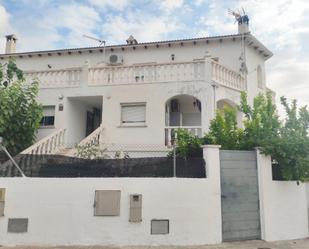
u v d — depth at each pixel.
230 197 9.52
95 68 16.27
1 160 11.02
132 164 9.50
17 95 13.41
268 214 9.66
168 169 9.43
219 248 8.41
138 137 15.25
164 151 14.77
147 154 14.92
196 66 15.23
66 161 9.68
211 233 8.92
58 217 8.77
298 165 9.98
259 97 11.80
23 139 13.44
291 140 10.00
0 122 12.28
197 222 8.88
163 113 15.16
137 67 15.84
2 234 8.70
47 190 8.92
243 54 19.41
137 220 8.70
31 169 9.50
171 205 8.87
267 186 9.83
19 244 8.64
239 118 16.62
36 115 13.88
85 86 16.16
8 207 8.83
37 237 8.68
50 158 9.77
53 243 8.64
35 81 14.94
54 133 14.86
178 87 15.19
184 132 10.80
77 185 8.93
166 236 8.71
